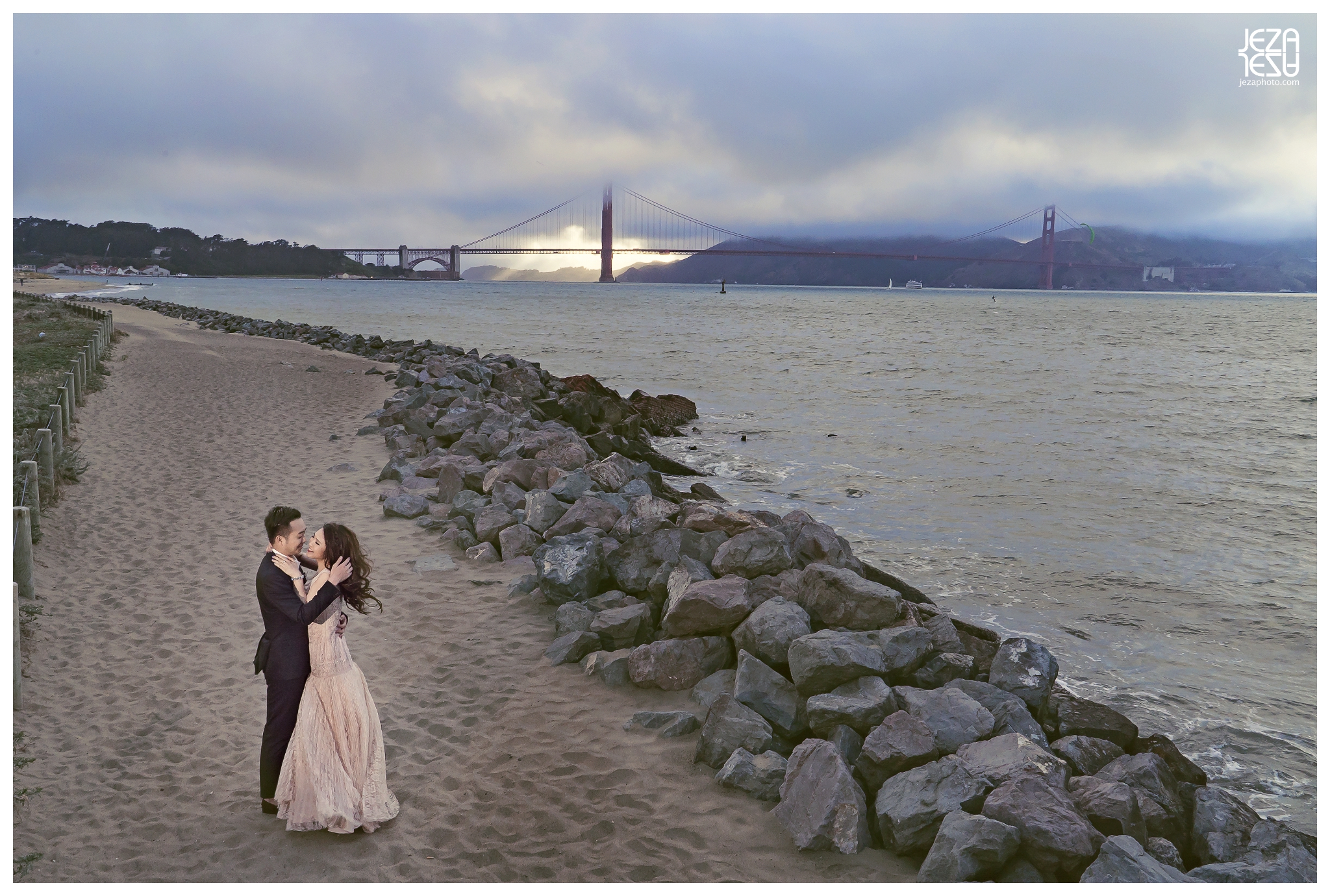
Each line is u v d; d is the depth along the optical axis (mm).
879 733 4820
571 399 19547
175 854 4254
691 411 22359
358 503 10867
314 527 9781
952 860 4004
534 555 7820
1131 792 4621
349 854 4277
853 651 5363
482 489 11109
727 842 4363
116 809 4621
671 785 4859
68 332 33281
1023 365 40188
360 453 13914
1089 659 8328
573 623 6820
